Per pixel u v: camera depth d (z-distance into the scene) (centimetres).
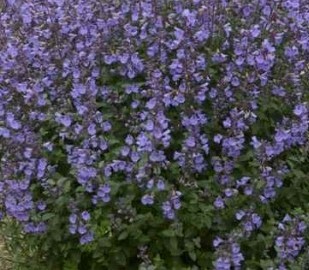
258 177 60
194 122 61
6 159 62
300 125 61
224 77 63
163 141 57
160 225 60
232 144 60
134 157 58
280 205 63
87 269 64
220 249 55
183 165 59
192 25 64
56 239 61
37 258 65
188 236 60
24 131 63
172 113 63
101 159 62
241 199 60
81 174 58
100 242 59
